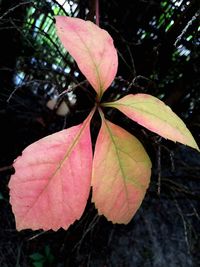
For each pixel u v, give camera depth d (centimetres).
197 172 40
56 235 38
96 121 30
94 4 24
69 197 14
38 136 37
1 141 39
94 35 16
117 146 16
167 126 15
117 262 38
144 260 39
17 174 14
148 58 28
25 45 33
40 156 14
